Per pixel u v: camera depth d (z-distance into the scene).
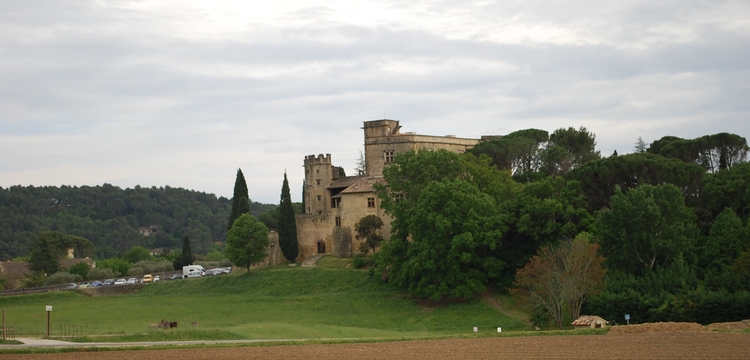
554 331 92.31
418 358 73.44
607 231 118.25
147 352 78.44
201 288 163.62
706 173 144.88
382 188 153.62
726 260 116.38
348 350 79.50
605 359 71.19
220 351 79.19
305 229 175.75
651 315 100.88
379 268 143.12
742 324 92.56
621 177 144.00
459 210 135.00
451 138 193.75
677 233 116.94
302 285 154.00
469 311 125.31
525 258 133.75
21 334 98.62
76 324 122.69
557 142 193.50
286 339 95.31
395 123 191.38
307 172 186.25
